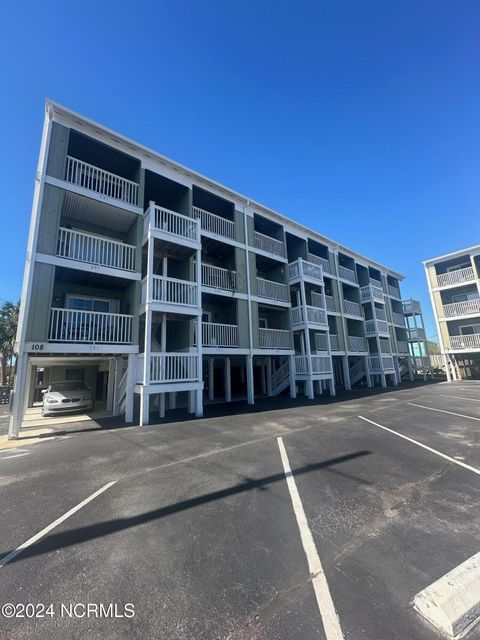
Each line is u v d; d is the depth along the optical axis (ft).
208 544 9.41
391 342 81.82
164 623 6.45
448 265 81.56
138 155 36.78
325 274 64.75
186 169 40.40
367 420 28.89
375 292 76.02
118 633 6.23
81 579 7.93
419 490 13.14
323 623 6.33
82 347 29.35
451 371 77.00
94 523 10.84
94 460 18.52
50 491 13.84
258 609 6.77
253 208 51.47
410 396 47.21
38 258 27.94
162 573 8.08
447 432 23.36
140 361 32.94
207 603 6.98
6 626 6.48
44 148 30.04
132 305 34.58
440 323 79.10
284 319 54.19
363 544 9.25
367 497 12.56
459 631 6.12
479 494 12.64
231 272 45.75
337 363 75.00
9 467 17.61
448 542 9.26
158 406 44.37
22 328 26.63
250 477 15.03
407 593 7.15
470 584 6.99
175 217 38.04
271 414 34.01
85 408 41.01
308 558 8.61
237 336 44.29
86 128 32.81
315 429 25.52
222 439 22.95
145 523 10.78
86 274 32.65
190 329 38.81
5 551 9.25
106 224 37.58
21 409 26.21
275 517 11.03
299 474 15.29
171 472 16.02
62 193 30.12
